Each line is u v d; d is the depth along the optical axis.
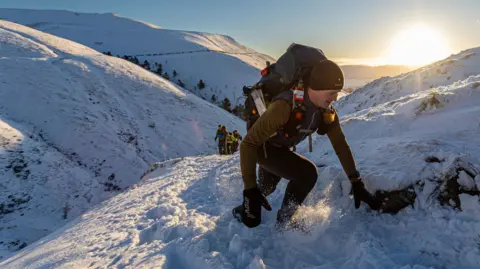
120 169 22.36
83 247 2.67
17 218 13.32
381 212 2.33
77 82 32.94
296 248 2.06
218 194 3.93
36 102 27.23
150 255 2.16
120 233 2.91
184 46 156.50
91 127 25.89
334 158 3.33
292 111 1.81
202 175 5.52
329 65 1.68
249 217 1.95
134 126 29.25
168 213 3.38
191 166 7.36
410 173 2.37
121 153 24.09
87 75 35.19
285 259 1.95
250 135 1.89
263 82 1.99
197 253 2.03
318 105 1.81
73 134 24.44
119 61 45.59
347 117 5.31
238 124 38.75
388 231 2.15
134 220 3.37
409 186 2.30
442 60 12.46
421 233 2.01
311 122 1.88
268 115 1.81
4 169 16.06
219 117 37.72
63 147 22.91
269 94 1.95
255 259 1.80
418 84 11.16
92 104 29.84
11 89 28.19
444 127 3.05
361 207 2.46
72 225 4.67
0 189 14.60
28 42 44.06
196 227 2.54
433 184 2.23
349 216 2.38
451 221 1.96
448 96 3.58
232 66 124.94
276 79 1.90
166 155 26.91
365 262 1.73
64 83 31.62
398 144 2.81
